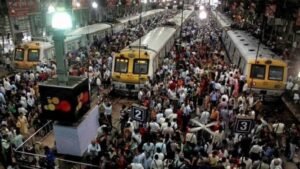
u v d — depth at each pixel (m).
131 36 32.25
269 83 17.03
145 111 10.84
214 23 49.62
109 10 48.69
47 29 27.91
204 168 9.17
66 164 9.41
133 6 55.81
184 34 34.69
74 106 4.84
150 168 9.55
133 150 10.16
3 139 10.46
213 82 16.47
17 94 14.98
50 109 4.94
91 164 9.47
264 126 12.05
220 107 13.52
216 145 10.99
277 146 11.74
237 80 16.61
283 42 24.44
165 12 58.69
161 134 11.05
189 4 87.69
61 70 4.89
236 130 9.80
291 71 21.36
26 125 12.44
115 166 9.29
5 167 10.23
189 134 10.84
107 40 30.62
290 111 16.83
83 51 24.81
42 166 9.76
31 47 20.59
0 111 13.68
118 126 14.39
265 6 24.08
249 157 10.31
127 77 17.53
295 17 21.64
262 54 18.38
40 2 29.19
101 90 18.77
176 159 9.53
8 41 26.61
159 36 24.50
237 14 39.28
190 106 13.31
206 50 26.27
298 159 12.18
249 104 14.52
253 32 27.95
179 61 20.98
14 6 26.42
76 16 37.16
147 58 17.38
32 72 18.20
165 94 15.11
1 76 21.28
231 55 25.09
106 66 20.70
